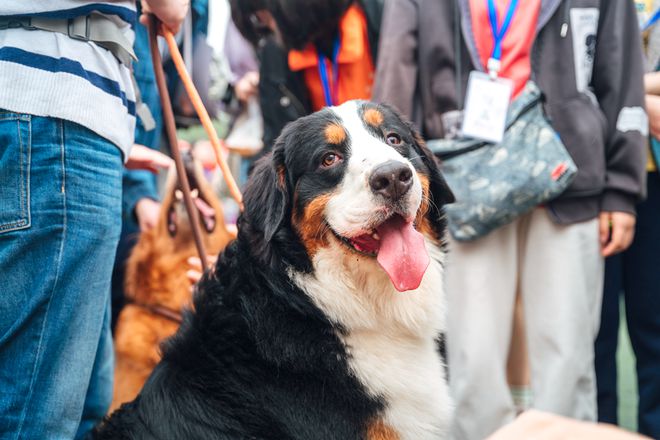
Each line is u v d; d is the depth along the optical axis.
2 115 2.17
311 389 2.34
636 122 3.49
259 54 4.28
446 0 3.61
